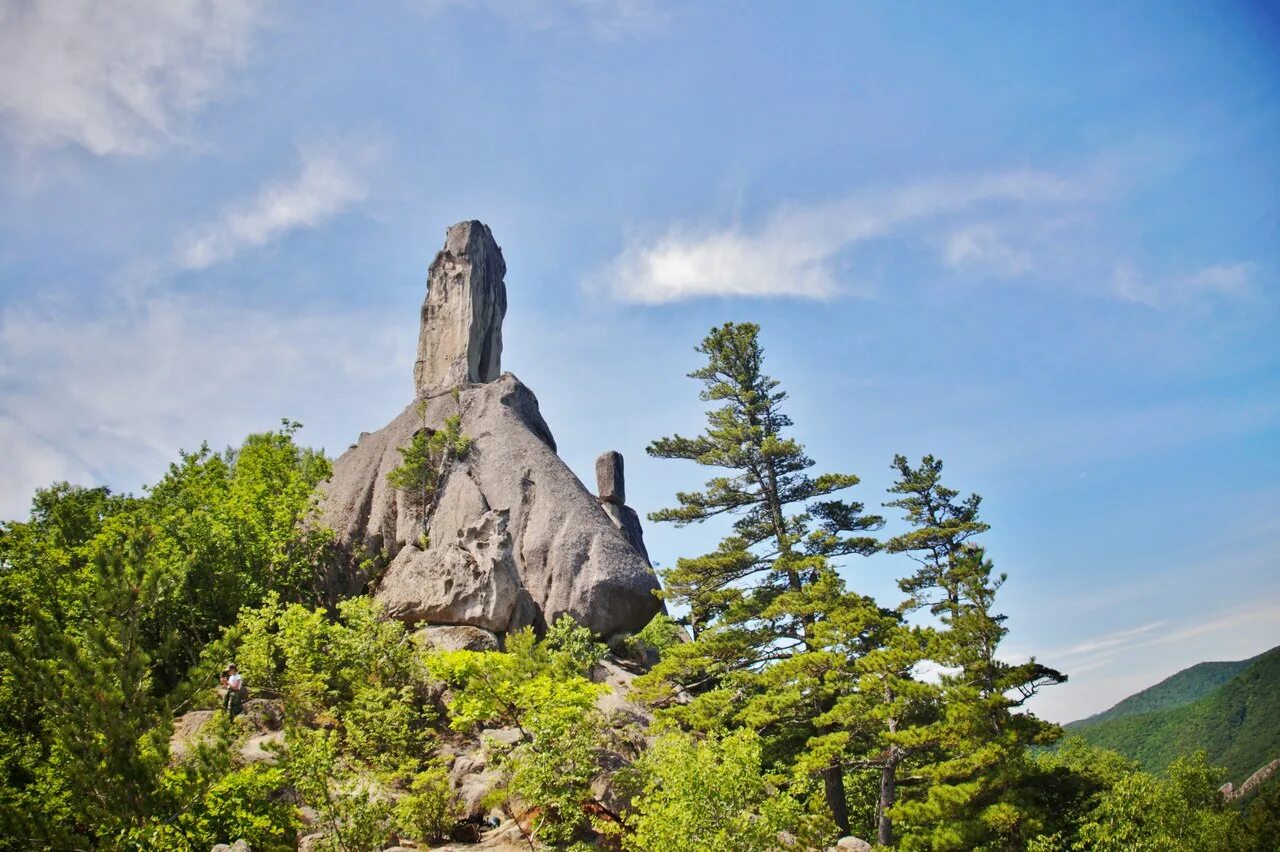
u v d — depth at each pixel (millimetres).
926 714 34500
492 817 27203
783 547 40250
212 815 22531
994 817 27688
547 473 48375
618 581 43344
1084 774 32219
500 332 62125
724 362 47344
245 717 30766
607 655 40969
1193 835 37719
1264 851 37156
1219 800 45750
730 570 41656
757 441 44375
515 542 45562
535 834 24266
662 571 41375
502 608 39469
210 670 23438
